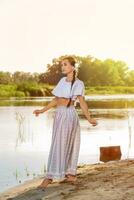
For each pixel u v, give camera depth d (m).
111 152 15.77
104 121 32.59
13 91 89.00
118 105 53.88
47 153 18.55
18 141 22.58
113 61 96.25
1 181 12.59
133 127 28.39
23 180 12.70
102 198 7.94
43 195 8.55
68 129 8.89
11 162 16.16
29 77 89.69
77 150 9.05
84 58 93.94
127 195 7.98
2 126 30.77
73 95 8.84
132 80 100.31
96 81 97.00
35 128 29.48
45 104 59.56
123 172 9.59
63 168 8.96
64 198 8.17
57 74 87.44
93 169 10.19
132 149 18.88
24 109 49.41
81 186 8.77
